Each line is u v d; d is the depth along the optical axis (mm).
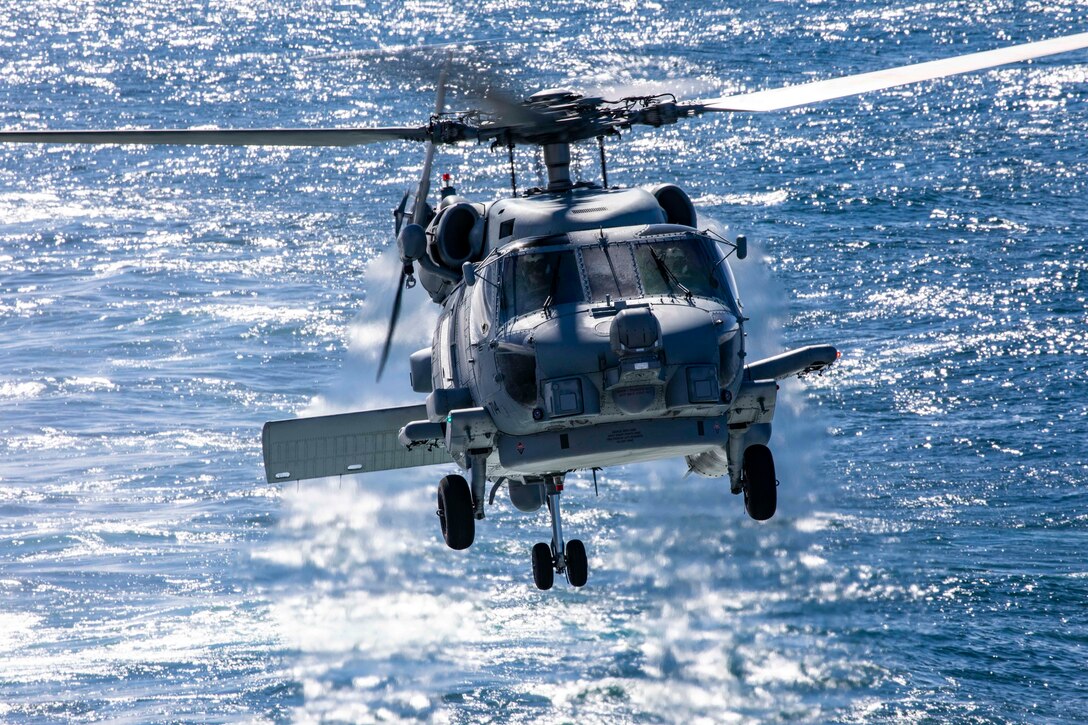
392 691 88625
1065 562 103438
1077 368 139875
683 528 113250
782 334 153875
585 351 45438
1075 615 95938
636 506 118312
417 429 50250
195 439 132250
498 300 48438
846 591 100812
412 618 99250
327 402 141375
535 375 46250
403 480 125688
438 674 91500
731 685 89000
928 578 101688
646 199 50469
